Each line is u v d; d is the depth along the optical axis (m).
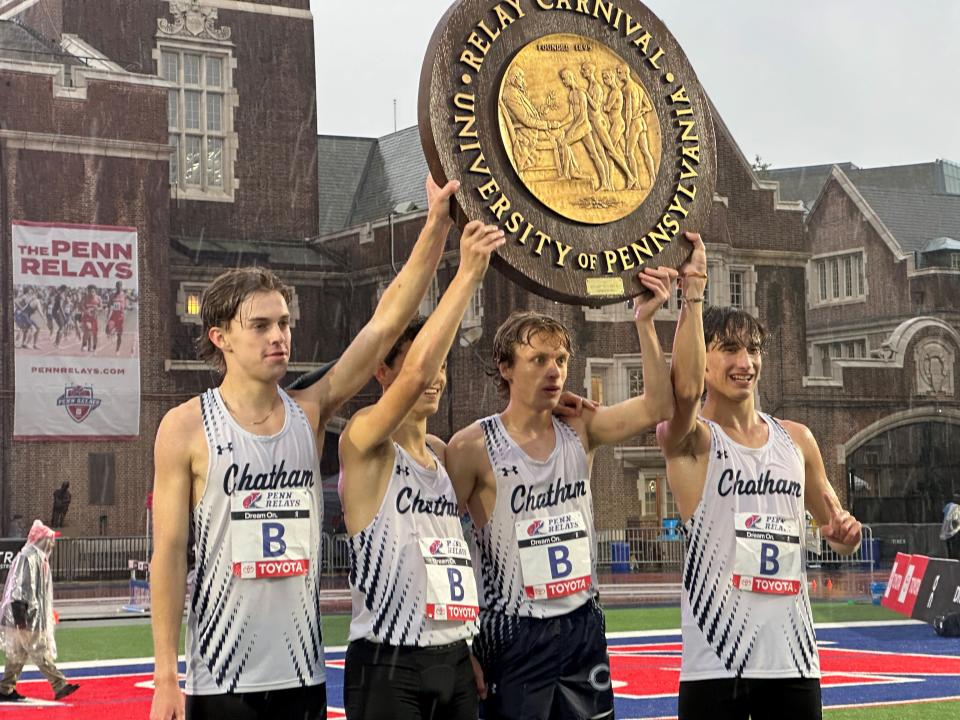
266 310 4.32
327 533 33.62
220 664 4.22
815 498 5.68
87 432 35.34
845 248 47.72
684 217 4.71
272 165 43.19
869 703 10.13
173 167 41.88
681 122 4.70
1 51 37.62
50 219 35.81
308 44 44.00
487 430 5.24
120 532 35.44
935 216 51.28
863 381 42.31
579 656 5.11
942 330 43.66
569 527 5.16
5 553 20.23
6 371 34.69
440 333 4.52
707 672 5.20
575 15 4.54
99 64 39.59
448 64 4.35
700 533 5.27
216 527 4.27
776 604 5.21
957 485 43.25
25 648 11.39
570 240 4.50
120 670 13.88
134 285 36.53
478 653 5.20
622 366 38.84
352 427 4.81
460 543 4.95
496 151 4.40
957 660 13.45
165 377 36.66
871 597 23.81
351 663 4.84
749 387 5.38
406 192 47.88
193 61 42.59
